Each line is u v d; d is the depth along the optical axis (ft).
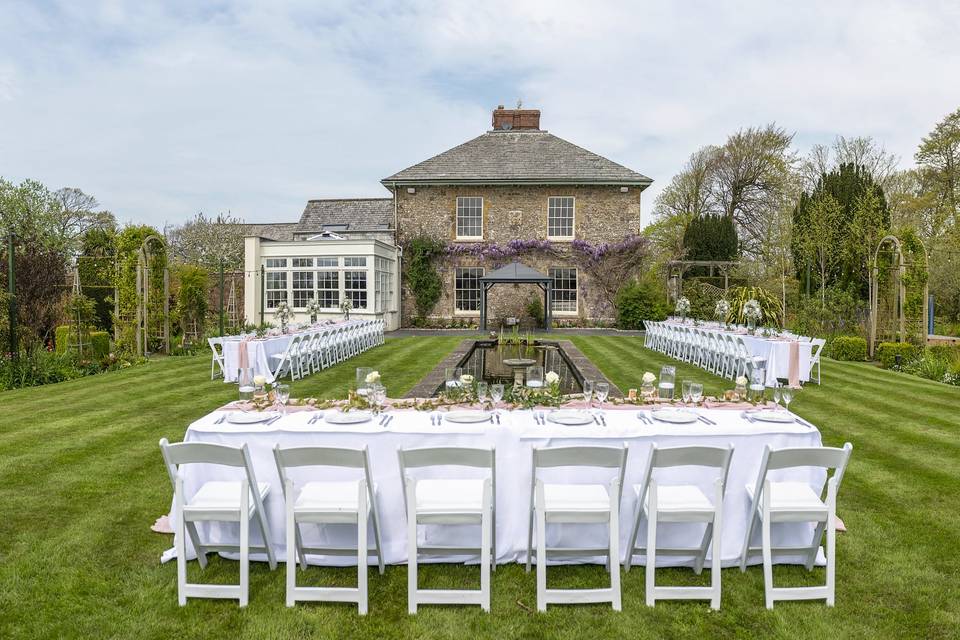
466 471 11.41
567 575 10.98
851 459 17.79
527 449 11.23
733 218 100.07
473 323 73.67
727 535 11.28
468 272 74.54
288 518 9.74
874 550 11.80
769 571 9.86
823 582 10.73
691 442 11.22
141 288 42.29
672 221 108.06
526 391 13.21
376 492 11.16
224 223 102.01
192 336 51.88
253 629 9.20
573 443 11.16
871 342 42.14
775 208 90.07
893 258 42.63
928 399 27.04
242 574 9.82
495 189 73.77
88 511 13.64
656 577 10.91
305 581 10.76
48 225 89.25
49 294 42.22
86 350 36.78
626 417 12.44
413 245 72.95
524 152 76.18
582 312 73.82
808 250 54.60
